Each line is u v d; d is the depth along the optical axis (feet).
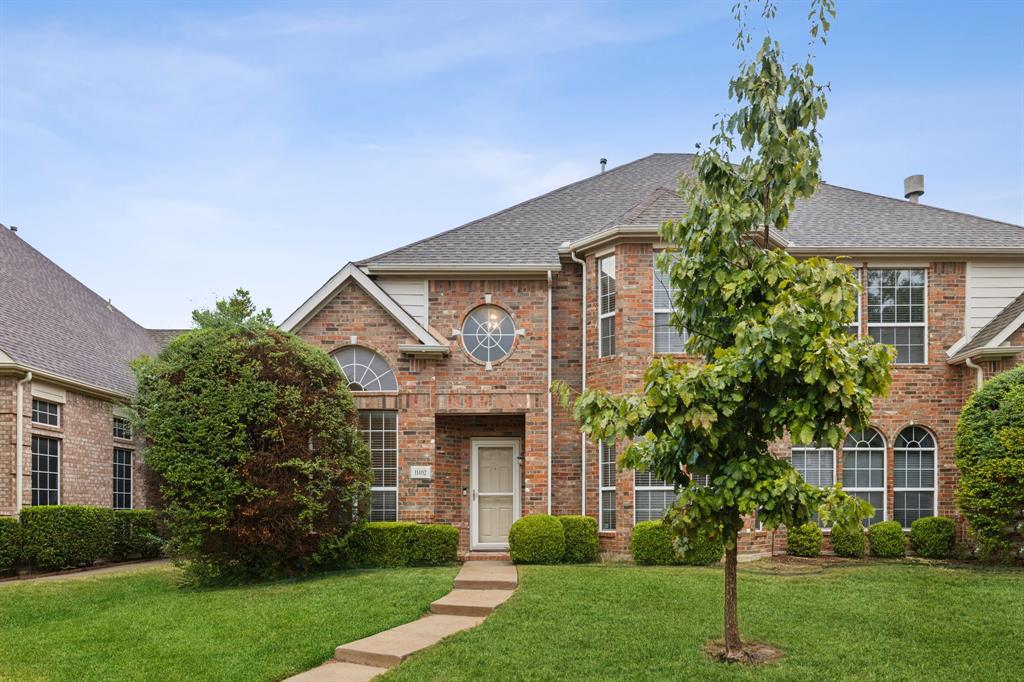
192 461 37.68
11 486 48.73
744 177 25.36
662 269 26.18
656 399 21.27
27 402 50.29
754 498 22.21
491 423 53.16
